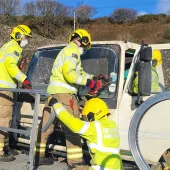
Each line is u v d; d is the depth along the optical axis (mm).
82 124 3264
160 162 3658
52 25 33062
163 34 36312
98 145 3238
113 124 3375
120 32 38000
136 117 3229
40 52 5332
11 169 3840
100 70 4359
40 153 4098
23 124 4723
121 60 4172
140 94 3547
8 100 4348
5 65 4254
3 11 30062
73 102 4016
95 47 4461
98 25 40375
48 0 33844
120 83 4066
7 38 22031
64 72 3865
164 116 3494
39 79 5230
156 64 4320
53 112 3680
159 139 3525
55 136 4465
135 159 3232
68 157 3984
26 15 33656
